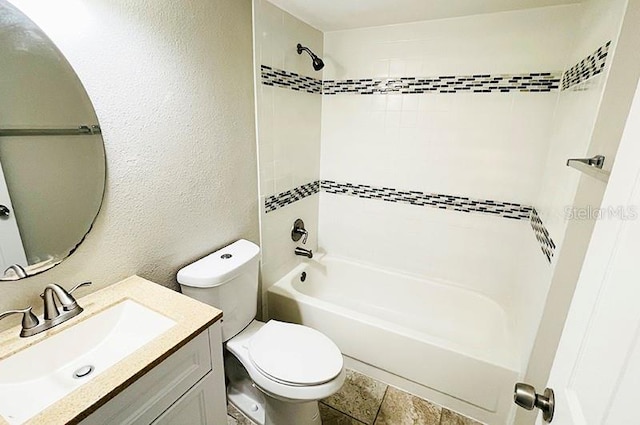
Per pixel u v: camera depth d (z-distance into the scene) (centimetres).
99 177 104
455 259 214
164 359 88
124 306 109
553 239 130
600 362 49
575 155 122
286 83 187
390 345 171
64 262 100
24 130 87
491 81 177
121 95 106
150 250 126
